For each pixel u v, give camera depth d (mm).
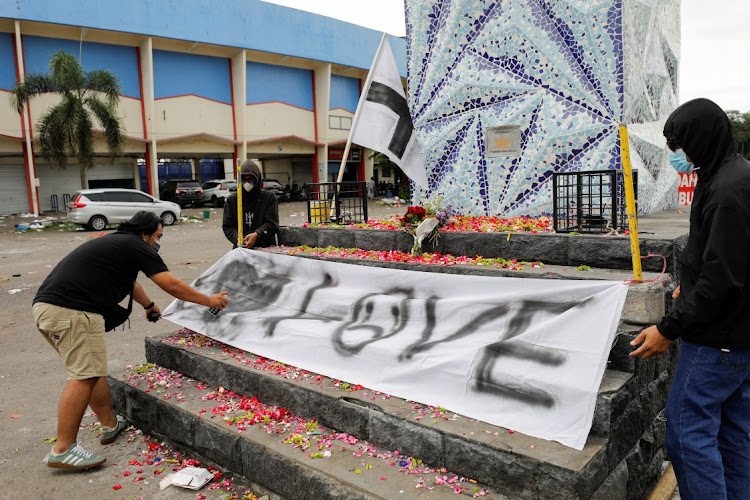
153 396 3885
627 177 2928
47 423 4223
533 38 6051
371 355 3482
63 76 20406
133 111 25562
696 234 2406
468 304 3453
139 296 4203
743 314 2275
